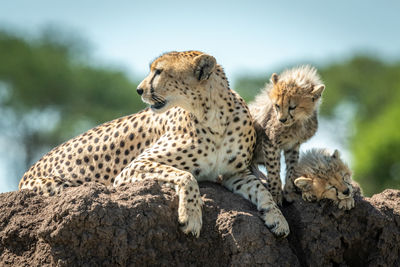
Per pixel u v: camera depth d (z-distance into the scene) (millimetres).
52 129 43250
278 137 11828
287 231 10578
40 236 9969
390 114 38594
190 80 11156
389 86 48969
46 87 44062
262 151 12383
